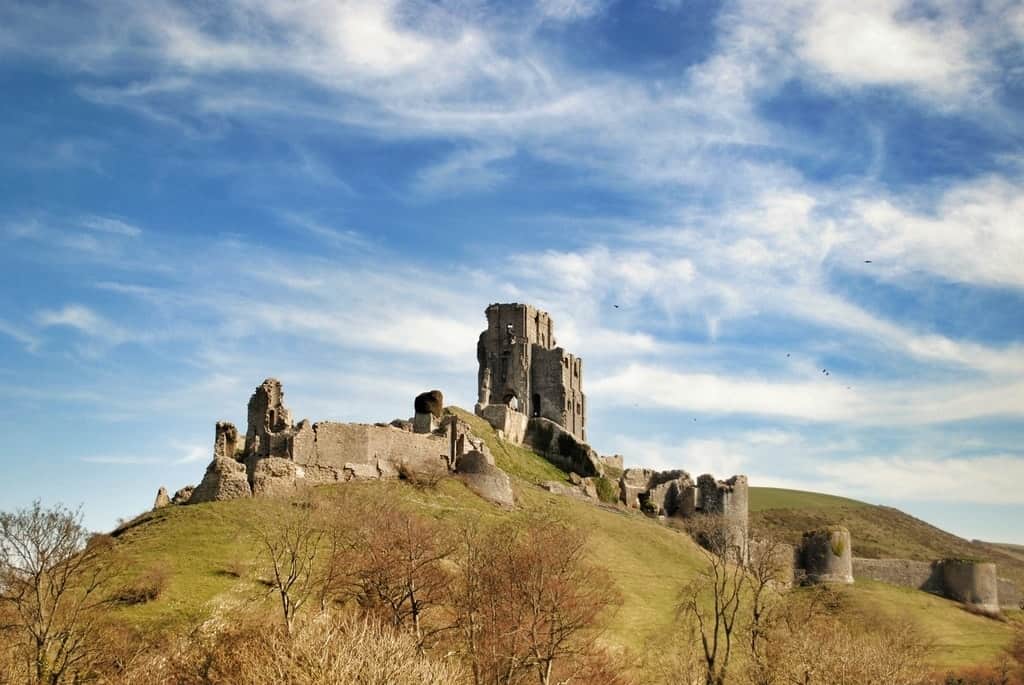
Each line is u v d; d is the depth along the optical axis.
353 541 77.69
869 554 177.12
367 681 51.75
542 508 117.00
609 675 72.12
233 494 90.25
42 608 61.06
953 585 133.25
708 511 149.25
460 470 115.25
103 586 68.56
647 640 83.25
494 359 186.25
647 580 103.44
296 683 51.91
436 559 77.19
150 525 83.81
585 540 97.19
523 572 76.00
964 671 92.81
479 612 70.62
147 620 64.44
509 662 66.69
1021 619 128.88
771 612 89.94
